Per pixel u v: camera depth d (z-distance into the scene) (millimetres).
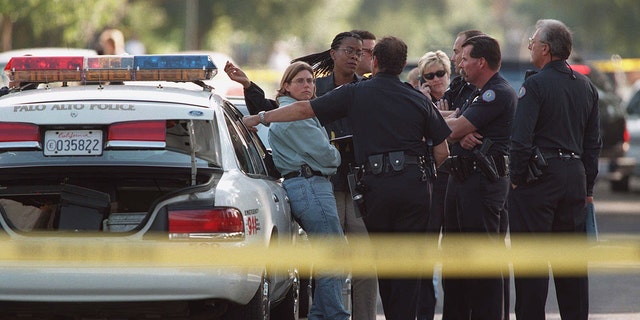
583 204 32094
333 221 32406
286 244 32219
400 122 30859
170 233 27469
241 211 28141
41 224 30125
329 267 32375
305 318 38750
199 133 29812
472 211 32938
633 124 80625
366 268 33656
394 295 31297
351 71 35812
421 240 31172
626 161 79188
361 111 31016
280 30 162375
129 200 31172
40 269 27141
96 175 29359
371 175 30922
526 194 31641
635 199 81062
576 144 31781
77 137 28422
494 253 33031
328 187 32750
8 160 30266
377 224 31156
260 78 124500
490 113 32594
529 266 32000
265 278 29797
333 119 31375
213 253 27516
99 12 100000
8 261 27250
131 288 27203
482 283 33125
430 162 31453
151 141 28016
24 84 31609
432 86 37031
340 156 33844
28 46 106500
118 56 31000
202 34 152625
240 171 29641
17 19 100812
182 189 27859
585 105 31859
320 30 165875
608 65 138000
